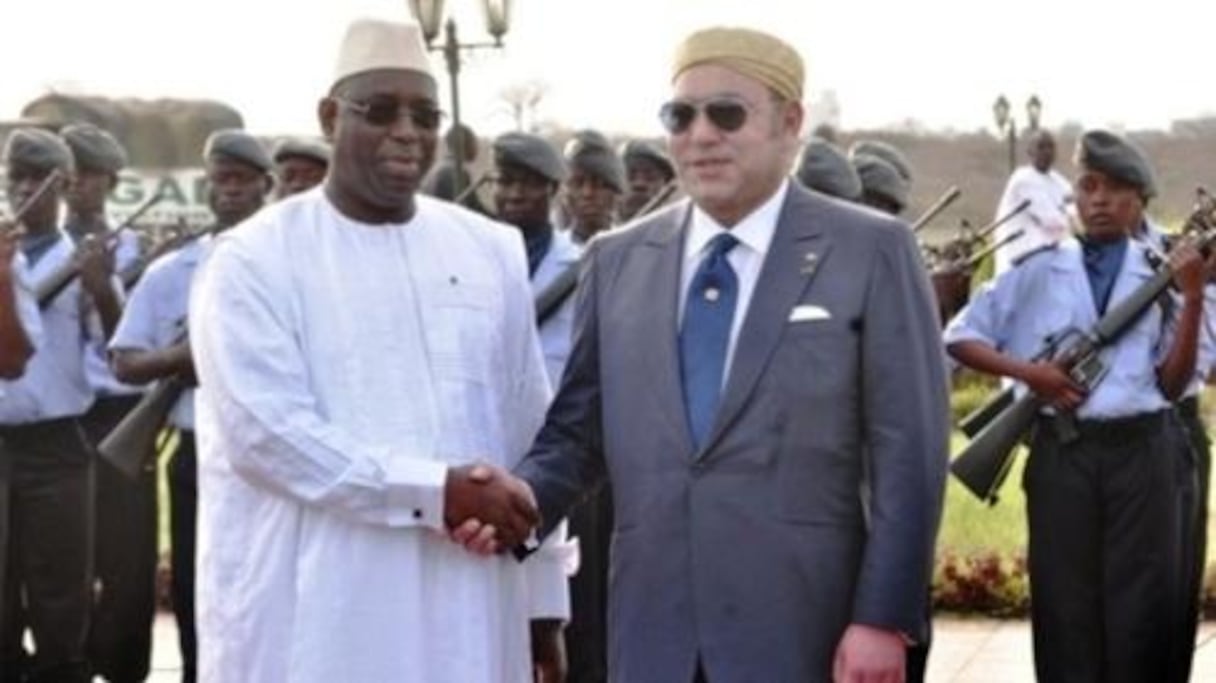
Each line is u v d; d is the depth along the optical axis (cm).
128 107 2920
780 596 509
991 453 800
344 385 530
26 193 926
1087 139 798
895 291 509
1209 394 1569
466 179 1166
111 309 903
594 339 541
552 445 543
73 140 1021
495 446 548
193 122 2920
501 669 549
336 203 541
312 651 526
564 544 575
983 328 809
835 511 511
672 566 517
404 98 535
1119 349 782
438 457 533
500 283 553
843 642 505
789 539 508
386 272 538
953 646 1041
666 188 1007
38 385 890
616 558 530
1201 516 814
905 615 501
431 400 535
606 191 944
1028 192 1733
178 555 895
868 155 940
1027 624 1098
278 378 524
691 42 520
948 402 518
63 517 900
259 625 533
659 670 517
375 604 527
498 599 546
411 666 529
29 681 913
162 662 1017
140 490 946
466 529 522
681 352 521
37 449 895
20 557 901
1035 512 799
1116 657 788
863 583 503
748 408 510
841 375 507
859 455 512
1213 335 805
